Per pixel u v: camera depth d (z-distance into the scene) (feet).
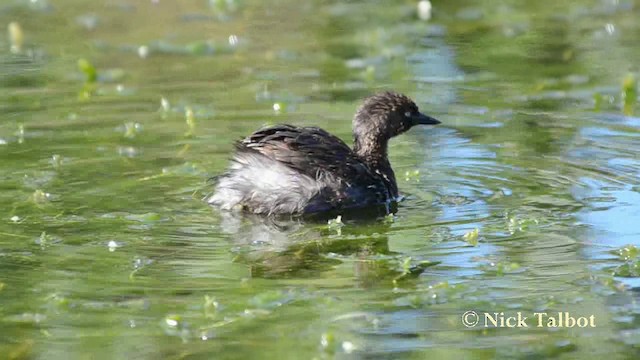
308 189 46.32
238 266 39.78
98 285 37.86
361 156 50.57
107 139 53.98
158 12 79.87
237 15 79.36
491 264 39.73
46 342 33.81
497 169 50.47
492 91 62.28
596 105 59.26
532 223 43.37
